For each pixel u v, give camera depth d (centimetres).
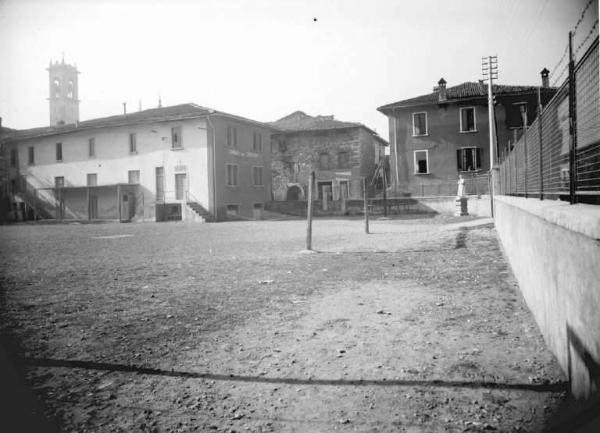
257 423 285
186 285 752
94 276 856
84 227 2714
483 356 384
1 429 280
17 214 3894
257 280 785
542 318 418
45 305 615
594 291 245
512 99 3281
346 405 305
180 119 3164
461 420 279
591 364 253
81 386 346
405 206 3181
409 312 540
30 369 381
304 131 4006
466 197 2641
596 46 279
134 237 1830
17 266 1006
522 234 571
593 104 292
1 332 485
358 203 3356
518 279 648
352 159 3912
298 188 4075
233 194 3319
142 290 714
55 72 6606
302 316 538
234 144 3378
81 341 455
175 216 3250
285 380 350
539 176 509
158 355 412
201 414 299
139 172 3400
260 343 442
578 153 335
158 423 288
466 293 629
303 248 1288
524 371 346
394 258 1010
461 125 3403
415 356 392
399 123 3566
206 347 432
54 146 3797
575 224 268
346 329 480
